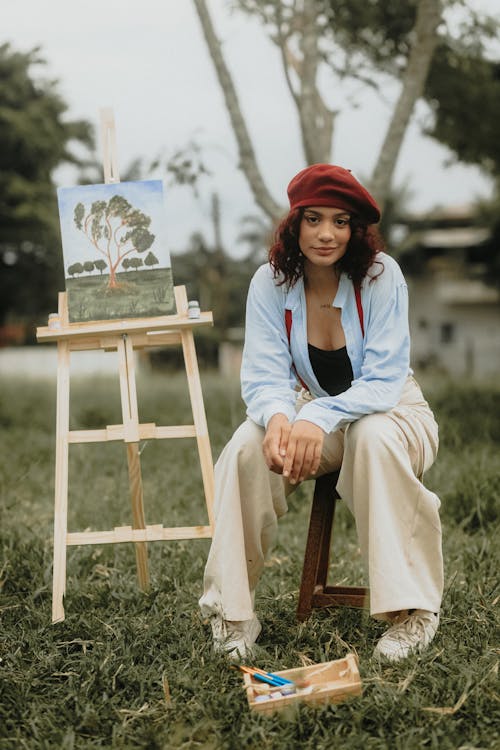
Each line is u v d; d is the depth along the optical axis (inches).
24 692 106.0
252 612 116.2
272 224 309.7
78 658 117.1
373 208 119.0
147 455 272.7
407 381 128.3
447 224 1435.8
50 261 1046.4
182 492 221.8
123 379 135.0
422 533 113.8
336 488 121.8
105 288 134.6
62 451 132.6
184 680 106.4
